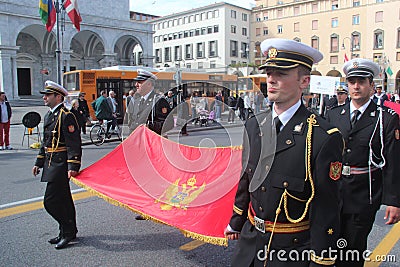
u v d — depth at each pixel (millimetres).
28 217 5094
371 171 3033
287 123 2021
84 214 5227
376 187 3051
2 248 4094
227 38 56094
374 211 3008
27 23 29391
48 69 36000
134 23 36906
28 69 35219
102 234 4508
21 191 6426
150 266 3691
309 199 1907
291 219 1970
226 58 56062
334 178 1867
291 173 1940
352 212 2980
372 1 46000
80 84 17609
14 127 17312
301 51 1977
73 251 4027
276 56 1995
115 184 4258
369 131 3039
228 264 3729
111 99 13641
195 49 60062
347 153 3082
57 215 4082
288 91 1988
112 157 4578
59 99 4227
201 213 3293
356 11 47500
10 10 28234
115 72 18469
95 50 39531
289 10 54062
